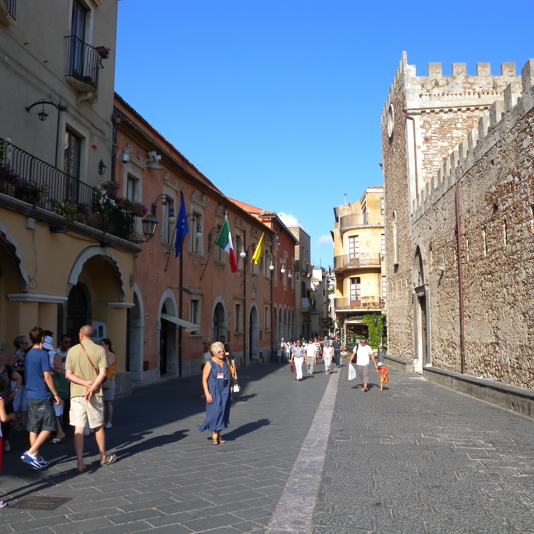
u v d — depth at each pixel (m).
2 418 5.94
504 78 25.45
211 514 5.27
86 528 4.89
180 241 21.42
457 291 18.14
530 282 11.99
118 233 15.48
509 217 13.19
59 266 12.40
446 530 4.80
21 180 10.88
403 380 21.20
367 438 8.95
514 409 11.91
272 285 42.97
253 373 28.39
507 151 13.25
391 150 30.61
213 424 8.65
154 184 20.88
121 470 7.05
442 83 25.73
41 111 12.73
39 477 6.71
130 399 15.49
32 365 7.10
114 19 17.02
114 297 16.17
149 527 4.91
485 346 15.15
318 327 69.75
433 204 21.27
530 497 5.74
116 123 17.16
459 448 8.12
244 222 35.09
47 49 13.10
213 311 28.45
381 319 44.78
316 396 16.09
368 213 47.22
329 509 5.39
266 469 7.05
